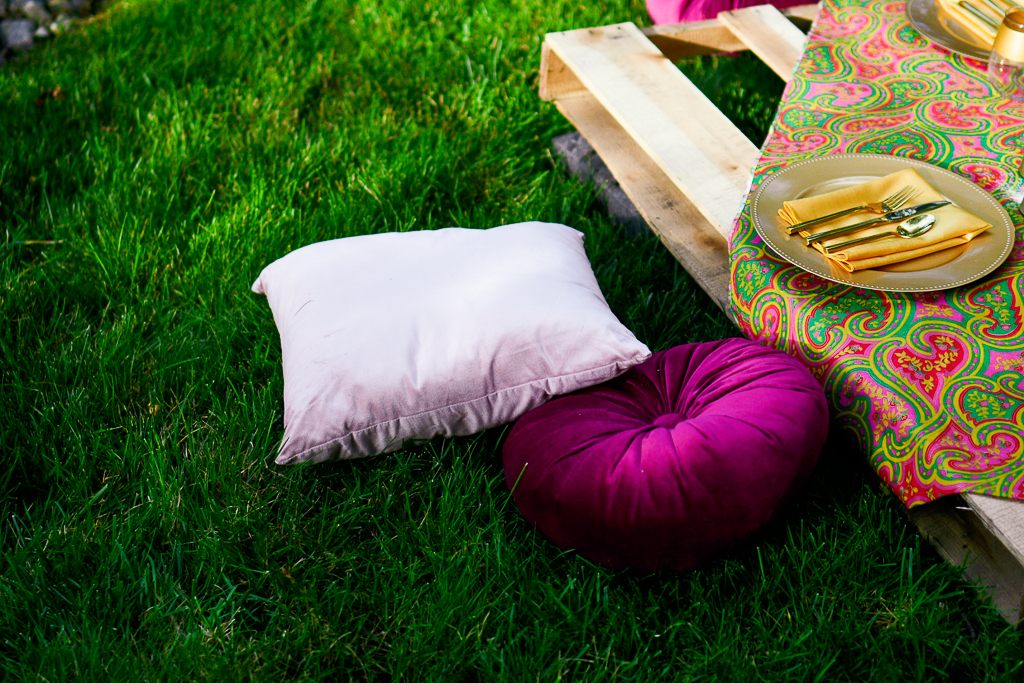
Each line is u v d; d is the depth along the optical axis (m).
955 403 1.33
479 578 1.55
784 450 1.37
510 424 1.79
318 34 3.20
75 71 2.93
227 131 2.67
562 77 2.58
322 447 1.54
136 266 2.17
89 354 1.94
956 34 2.02
